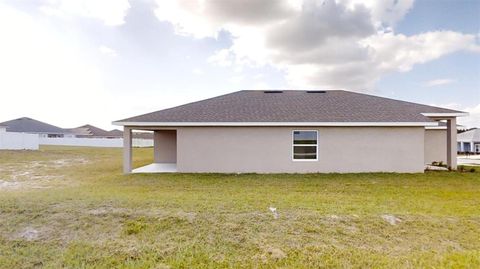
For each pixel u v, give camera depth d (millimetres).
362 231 5051
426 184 10766
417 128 13773
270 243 4602
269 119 13914
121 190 9242
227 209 5996
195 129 14172
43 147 40500
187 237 4758
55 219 5266
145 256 4219
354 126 13797
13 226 5020
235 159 14078
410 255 4328
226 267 3982
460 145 41188
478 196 8484
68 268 3932
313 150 13992
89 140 47656
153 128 14469
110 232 4895
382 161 13805
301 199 7574
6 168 16078
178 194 8305
